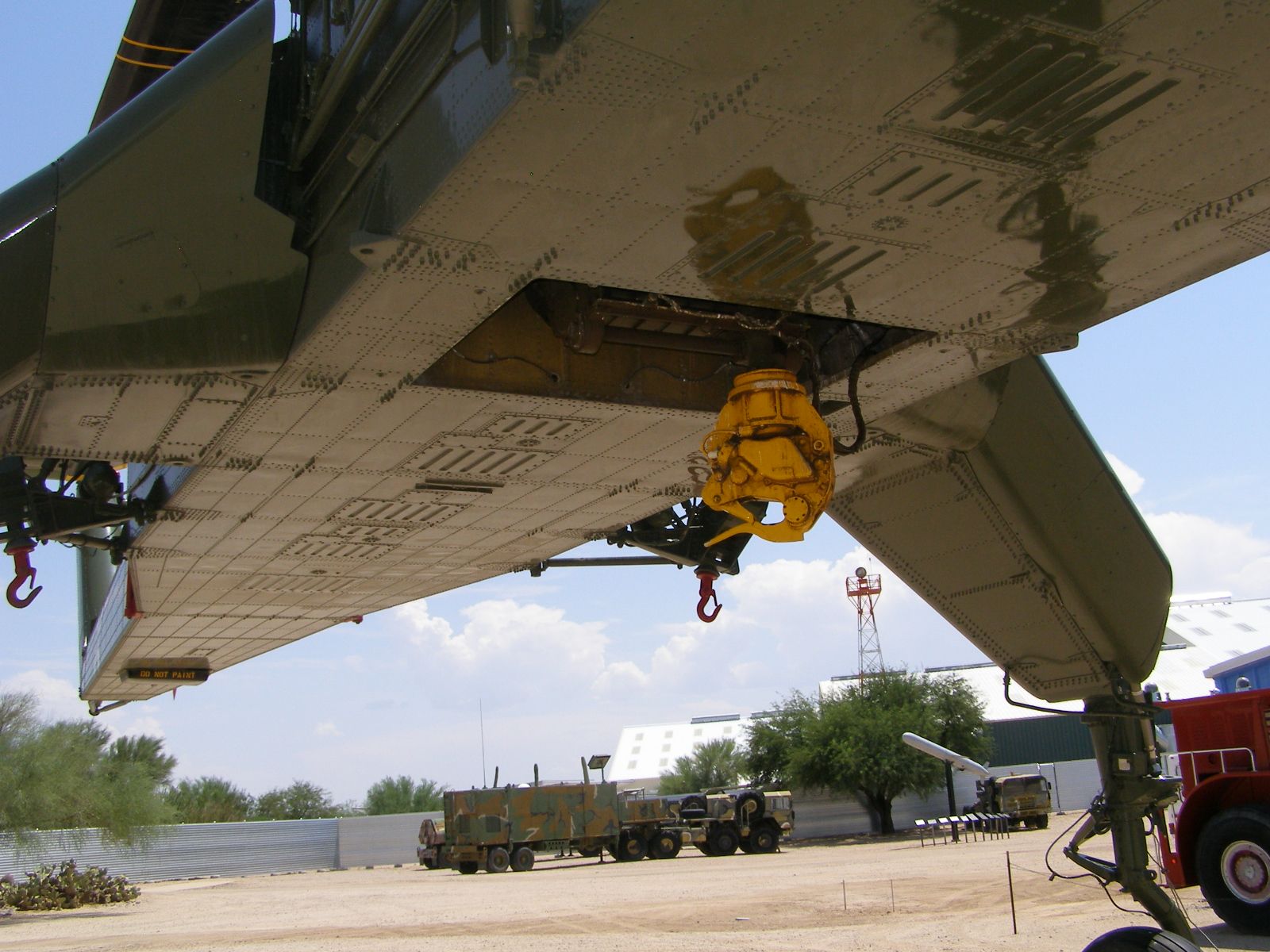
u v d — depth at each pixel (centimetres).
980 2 330
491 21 372
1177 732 1210
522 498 844
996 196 439
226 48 512
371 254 456
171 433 632
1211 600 6994
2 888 2762
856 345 645
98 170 502
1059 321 571
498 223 438
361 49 484
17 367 492
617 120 377
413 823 4875
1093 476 754
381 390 600
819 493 532
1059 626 752
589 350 628
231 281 521
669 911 1828
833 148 401
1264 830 1077
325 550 963
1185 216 466
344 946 1519
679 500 877
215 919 2186
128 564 981
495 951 1374
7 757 2769
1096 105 383
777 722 5100
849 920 1555
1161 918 676
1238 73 371
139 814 2994
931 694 5109
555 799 3491
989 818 3800
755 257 479
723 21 334
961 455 728
